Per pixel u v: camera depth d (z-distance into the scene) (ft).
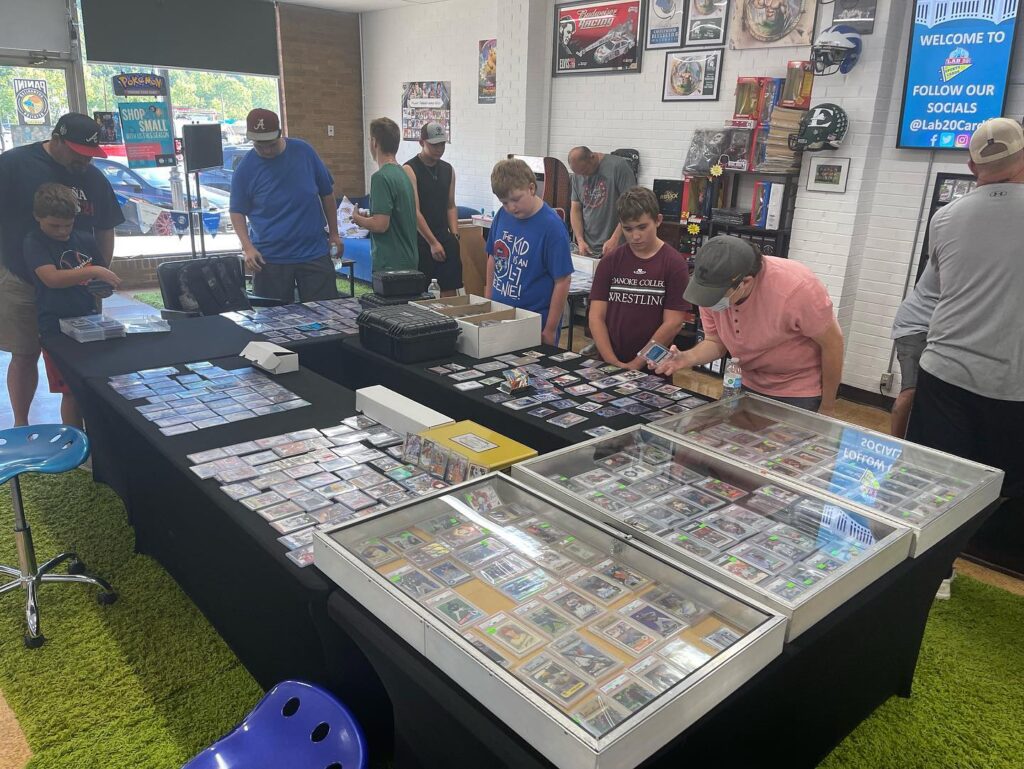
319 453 7.28
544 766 3.60
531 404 8.44
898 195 15.83
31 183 11.59
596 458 6.66
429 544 5.23
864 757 6.91
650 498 5.95
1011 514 9.79
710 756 4.44
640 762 3.63
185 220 27.66
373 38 30.48
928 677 7.98
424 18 27.96
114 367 9.76
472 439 7.00
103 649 8.06
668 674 3.92
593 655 4.07
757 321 7.94
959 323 8.74
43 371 17.15
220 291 13.79
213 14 26.58
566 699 3.70
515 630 4.27
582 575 4.90
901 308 10.52
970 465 6.48
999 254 8.28
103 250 13.01
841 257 16.43
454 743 4.42
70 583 9.16
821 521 5.60
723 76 18.60
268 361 9.62
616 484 6.20
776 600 4.58
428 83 28.60
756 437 7.25
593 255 20.95
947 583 9.37
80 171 12.20
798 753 5.90
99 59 24.40
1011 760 6.93
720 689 4.05
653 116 20.49
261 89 28.99
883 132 15.75
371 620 4.74
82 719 7.11
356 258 27.09
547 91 23.35
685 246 19.06
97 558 9.78
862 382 17.25
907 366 10.39
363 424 8.07
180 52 26.13
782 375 8.48
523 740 3.76
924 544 5.61
